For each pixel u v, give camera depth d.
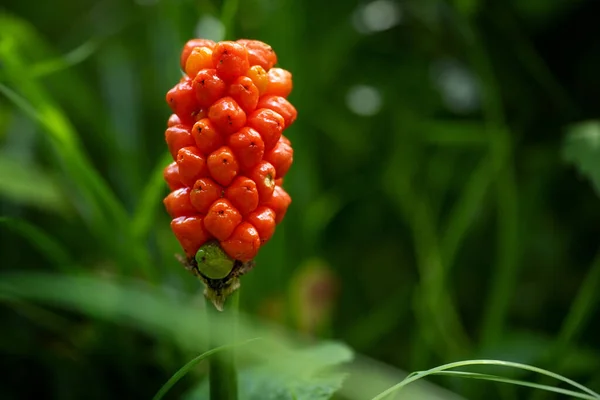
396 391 0.39
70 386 0.45
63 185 0.49
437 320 0.50
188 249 0.37
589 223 0.58
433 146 0.62
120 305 0.40
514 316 0.58
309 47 0.61
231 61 0.36
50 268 0.52
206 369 0.47
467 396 0.47
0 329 0.47
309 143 0.56
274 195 0.37
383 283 0.64
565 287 0.58
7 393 0.45
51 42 0.69
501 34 0.56
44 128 0.44
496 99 0.52
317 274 0.54
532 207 0.56
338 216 0.66
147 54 0.64
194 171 0.36
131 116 0.54
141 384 0.46
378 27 0.62
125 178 0.52
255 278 0.50
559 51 0.57
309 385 0.39
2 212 0.52
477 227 0.62
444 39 0.63
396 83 0.65
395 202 0.63
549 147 0.57
